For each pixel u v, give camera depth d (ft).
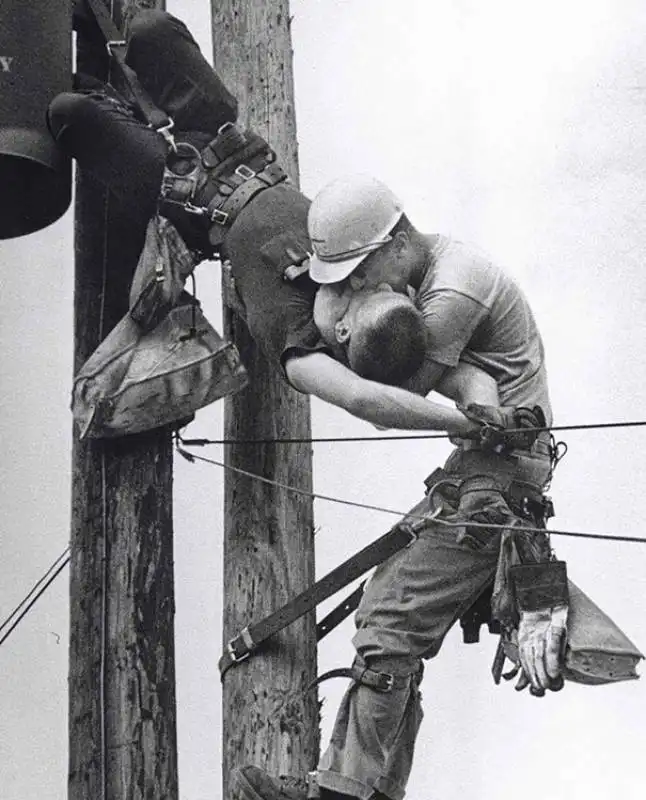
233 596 28.07
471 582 24.31
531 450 24.49
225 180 27.07
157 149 27.02
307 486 28.66
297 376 24.89
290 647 27.37
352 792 23.66
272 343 25.77
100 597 28.09
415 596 24.32
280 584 27.89
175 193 27.09
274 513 28.17
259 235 26.35
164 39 27.43
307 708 27.27
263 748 26.94
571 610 23.79
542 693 23.11
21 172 28.63
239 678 27.27
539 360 24.80
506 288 24.58
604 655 23.38
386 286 24.38
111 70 29.86
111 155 27.07
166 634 28.09
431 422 23.84
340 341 24.43
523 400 24.49
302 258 25.91
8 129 27.71
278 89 31.01
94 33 29.94
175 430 28.27
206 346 27.61
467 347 24.68
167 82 27.55
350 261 24.22
